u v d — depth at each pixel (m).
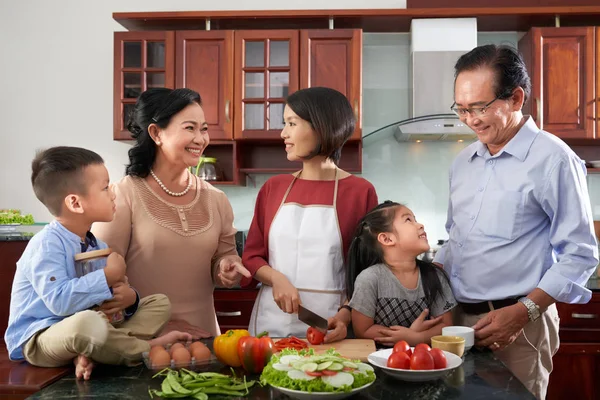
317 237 1.64
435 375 1.08
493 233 1.54
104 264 1.35
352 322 1.53
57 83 3.61
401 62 3.55
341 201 1.67
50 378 1.16
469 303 1.58
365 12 3.21
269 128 3.23
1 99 3.61
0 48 3.62
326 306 1.61
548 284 1.44
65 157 1.36
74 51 3.61
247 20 3.28
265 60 3.22
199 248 1.62
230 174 3.55
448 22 3.27
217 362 1.25
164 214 1.59
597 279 2.89
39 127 3.61
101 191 1.38
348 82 3.20
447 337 1.27
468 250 1.59
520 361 1.54
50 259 1.28
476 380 1.11
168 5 3.58
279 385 1.01
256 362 1.15
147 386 1.10
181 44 3.24
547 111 3.19
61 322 1.20
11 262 2.92
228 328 2.89
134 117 1.61
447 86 3.27
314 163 1.70
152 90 1.60
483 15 3.23
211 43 3.24
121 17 3.21
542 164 1.51
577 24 3.34
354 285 1.57
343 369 1.02
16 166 3.60
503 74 1.48
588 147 3.53
